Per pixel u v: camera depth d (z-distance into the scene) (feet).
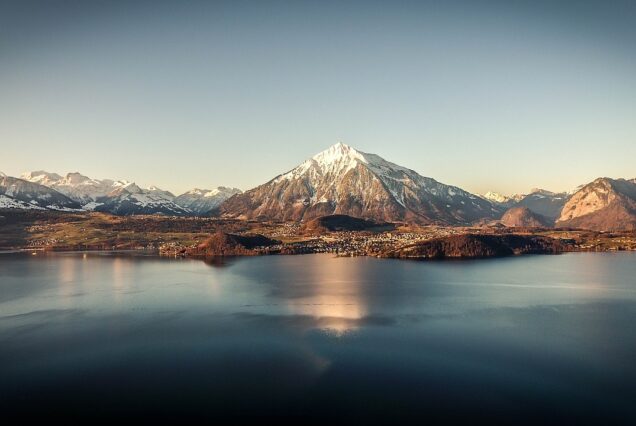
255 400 336.49
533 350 427.33
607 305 610.24
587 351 424.05
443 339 460.14
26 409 327.06
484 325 508.53
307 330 492.54
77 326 513.86
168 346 444.96
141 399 338.95
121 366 396.37
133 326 513.04
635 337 463.83
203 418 314.55
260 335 476.13
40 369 391.65
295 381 365.20
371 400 335.26
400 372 379.96
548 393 343.26
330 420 310.86
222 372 382.22
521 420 309.01
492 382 361.10
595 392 344.49
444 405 327.88
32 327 510.58
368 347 437.58
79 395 345.51
